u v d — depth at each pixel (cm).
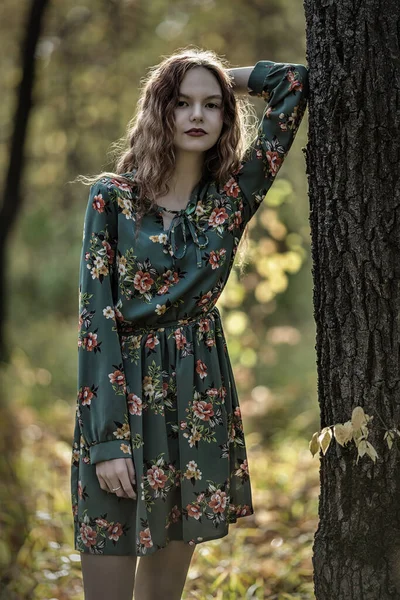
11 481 560
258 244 607
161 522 293
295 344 1002
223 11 862
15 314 1306
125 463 285
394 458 289
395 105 286
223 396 306
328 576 300
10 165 900
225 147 310
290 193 585
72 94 930
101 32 918
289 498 538
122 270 294
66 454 632
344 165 292
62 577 425
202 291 299
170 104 301
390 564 290
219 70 307
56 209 1198
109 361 288
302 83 316
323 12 296
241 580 410
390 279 288
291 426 718
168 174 303
